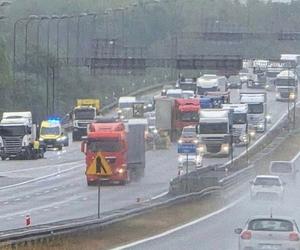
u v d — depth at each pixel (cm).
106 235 10288
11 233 8756
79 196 15412
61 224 9881
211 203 14850
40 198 15238
